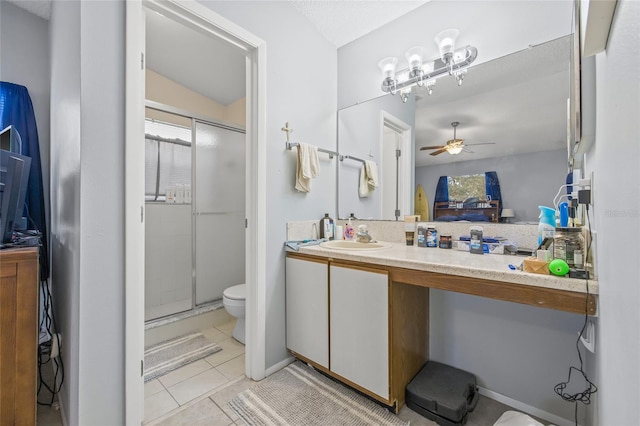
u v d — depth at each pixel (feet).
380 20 6.59
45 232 6.79
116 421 3.71
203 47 7.85
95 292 3.55
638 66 1.31
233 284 9.77
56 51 5.44
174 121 8.69
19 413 3.39
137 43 3.87
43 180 6.96
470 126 5.40
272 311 5.77
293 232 6.23
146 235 7.86
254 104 5.49
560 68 4.57
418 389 4.64
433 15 5.93
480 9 5.33
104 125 3.61
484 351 5.01
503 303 4.83
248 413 4.56
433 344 5.57
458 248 5.29
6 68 6.59
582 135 2.65
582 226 3.63
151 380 5.48
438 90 5.78
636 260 1.41
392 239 6.49
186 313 8.16
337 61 7.59
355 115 7.20
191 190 8.79
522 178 4.87
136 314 3.87
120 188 3.76
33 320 3.50
